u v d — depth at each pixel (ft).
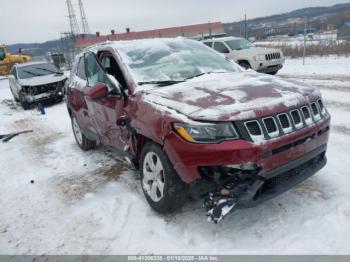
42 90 37.32
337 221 9.93
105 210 11.94
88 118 16.02
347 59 50.83
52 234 10.85
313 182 12.42
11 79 41.93
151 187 11.33
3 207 13.16
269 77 12.17
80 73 17.63
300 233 9.56
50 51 108.78
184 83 11.70
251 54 39.99
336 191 11.62
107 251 9.70
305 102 10.09
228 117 8.79
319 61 51.93
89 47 17.24
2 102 45.88
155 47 14.48
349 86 30.45
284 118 9.37
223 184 9.12
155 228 10.48
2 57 91.56
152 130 10.27
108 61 14.65
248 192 8.85
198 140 8.99
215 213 8.86
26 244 10.48
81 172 15.94
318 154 10.48
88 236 10.51
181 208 11.41
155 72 12.87
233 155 8.64
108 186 13.94
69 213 12.06
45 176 15.93
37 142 22.54
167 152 9.87
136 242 9.95
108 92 12.14
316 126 10.02
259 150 8.68
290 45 65.16
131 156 12.62
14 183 15.48
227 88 10.53
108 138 14.39
